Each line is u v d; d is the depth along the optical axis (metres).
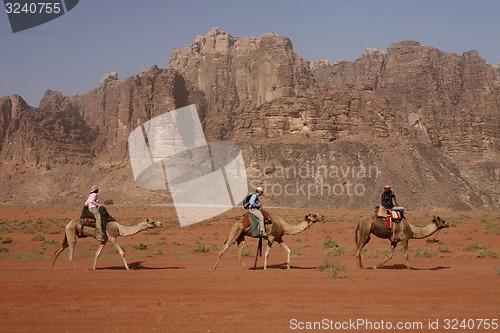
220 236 47.00
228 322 10.48
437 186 165.12
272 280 15.85
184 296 13.20
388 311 11.46
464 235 44.50
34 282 15.65
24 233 50.62
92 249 32.47
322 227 58.97
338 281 15.61
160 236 47.03
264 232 19.34
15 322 10.51
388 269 19.52
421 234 19.94
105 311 11.48
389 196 20.03
